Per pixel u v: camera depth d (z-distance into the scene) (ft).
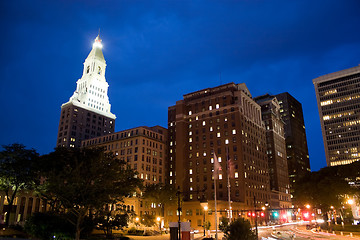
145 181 396.78
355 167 291.17
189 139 456.86
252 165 440.04
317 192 320.29
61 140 557.33
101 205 142.61
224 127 433.48
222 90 473.26
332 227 319.27
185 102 487.20
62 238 147.23
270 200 482.28
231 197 397.80
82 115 581.94
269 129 577.84
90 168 144.15
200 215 368.07
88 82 635.25
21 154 215.51
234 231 116.06
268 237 228.22
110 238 184.96
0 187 212.84
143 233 257.96
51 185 128.06
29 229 157.17
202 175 426.10
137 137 414.41
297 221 599.98
